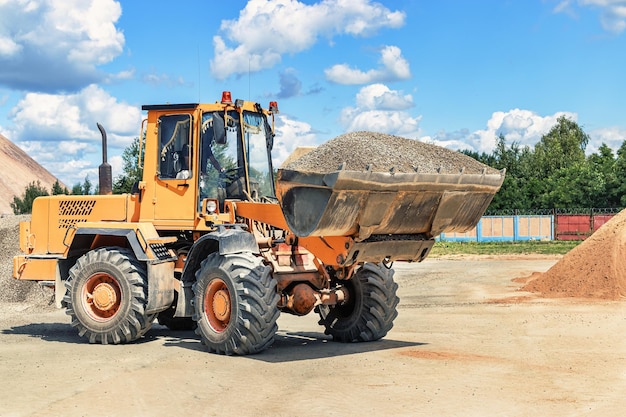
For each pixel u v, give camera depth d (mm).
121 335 10578
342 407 6691
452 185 9195
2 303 16250
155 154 11047
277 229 10367
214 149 10750
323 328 12578
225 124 10602
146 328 10703
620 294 16016
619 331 11281
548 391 7262
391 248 9422
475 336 10992
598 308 14188
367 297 10539
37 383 7867
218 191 10734
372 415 6414
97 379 8047
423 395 7098
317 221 8523
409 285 19797
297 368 8586
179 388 7562
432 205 9273
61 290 11641
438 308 14727
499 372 8188
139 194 11227
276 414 6508
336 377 8016
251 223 10367
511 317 13078
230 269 9492
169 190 10906
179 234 11328
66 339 11398
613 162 56250
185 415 6520
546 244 41656
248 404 6867
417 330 11727
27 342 11062
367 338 10547
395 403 6805
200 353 9758
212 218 10523
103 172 12023
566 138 82562
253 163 10891
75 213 11859
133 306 10508
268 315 9305
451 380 7770
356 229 8922
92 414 6578
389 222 9016
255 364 8875
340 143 9320
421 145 10125
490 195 9734
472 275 22172
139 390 7492
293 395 7184
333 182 8234
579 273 17281
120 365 8898
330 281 10711
